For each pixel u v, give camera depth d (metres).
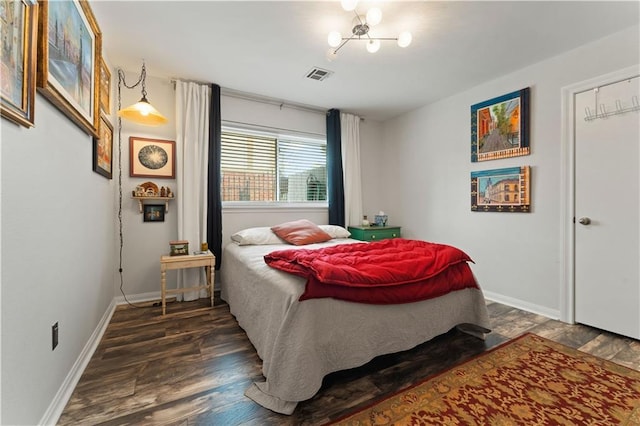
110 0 1.76
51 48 1.20
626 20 1.95
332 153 3.73
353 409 1.33
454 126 3.29
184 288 2.66
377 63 2.56
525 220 2.65
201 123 2.95
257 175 3.47
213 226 3.01
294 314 1.38
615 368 1.66
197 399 1.39
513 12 1.88
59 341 1.33
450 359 1.78
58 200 1.34
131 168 2.74
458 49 2.33
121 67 2.65
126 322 2.31
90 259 1.85
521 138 2.64
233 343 1.97
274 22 1.98
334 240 3.13
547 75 2.48
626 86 2.05
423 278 1.72
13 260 0.97
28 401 1.05
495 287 2.90
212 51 2.37
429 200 3.62
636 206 2.02
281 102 3.49
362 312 1.54
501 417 1.27
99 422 1.24
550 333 2.15
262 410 1.32
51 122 1.27
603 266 2.18
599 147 2.19
